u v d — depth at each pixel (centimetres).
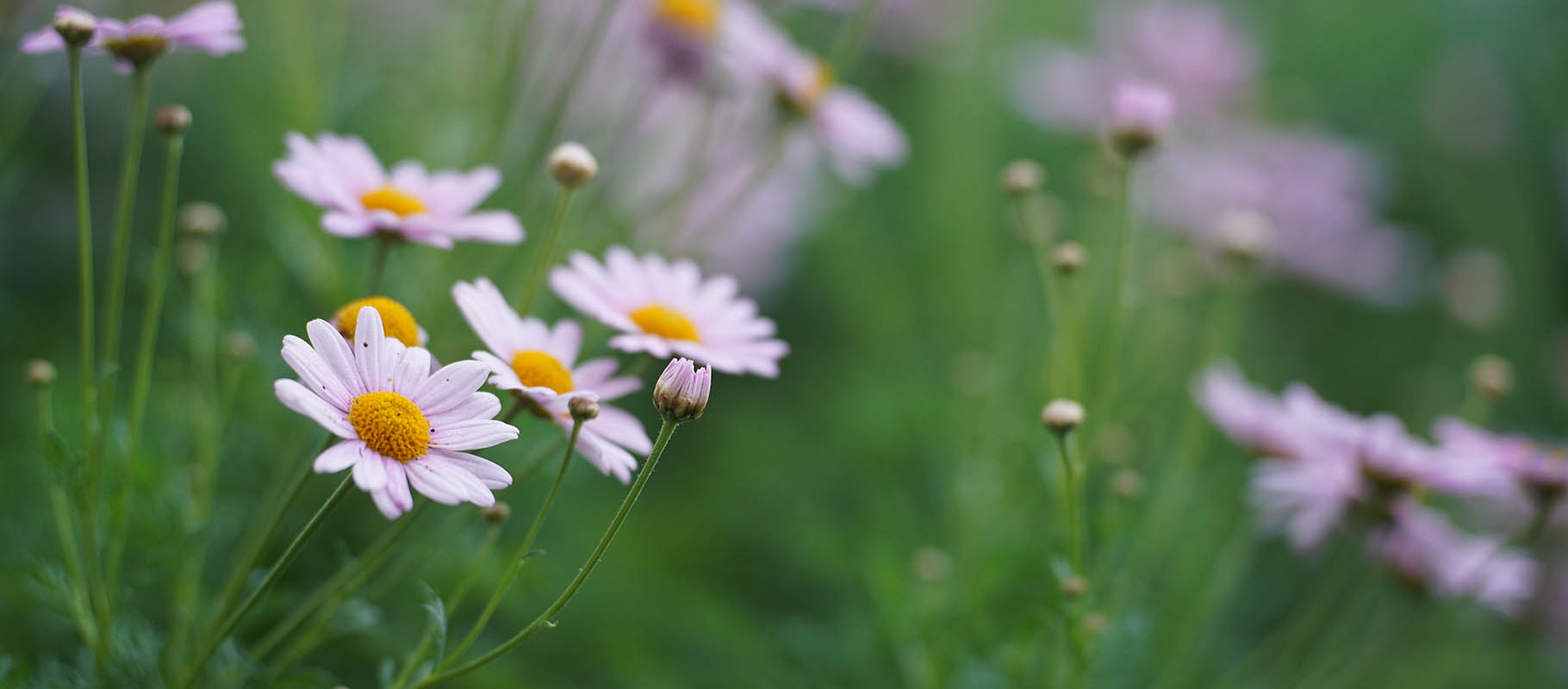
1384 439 84
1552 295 171
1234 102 178
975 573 90
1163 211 155
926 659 88
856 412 126
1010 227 145
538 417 70
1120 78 170
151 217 120
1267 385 146
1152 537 92
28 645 83
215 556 85
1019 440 94
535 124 104
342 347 65
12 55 92
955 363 122
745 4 106
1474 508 120
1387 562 88
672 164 110
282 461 87
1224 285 100
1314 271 160
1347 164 174
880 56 167
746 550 119
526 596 88
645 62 99
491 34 88
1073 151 177
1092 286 95
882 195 170
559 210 74
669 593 106
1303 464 89
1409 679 103
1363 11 212
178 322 91
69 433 89
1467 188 178
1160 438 113
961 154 149
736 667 99
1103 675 85
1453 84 181
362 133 112
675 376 66
